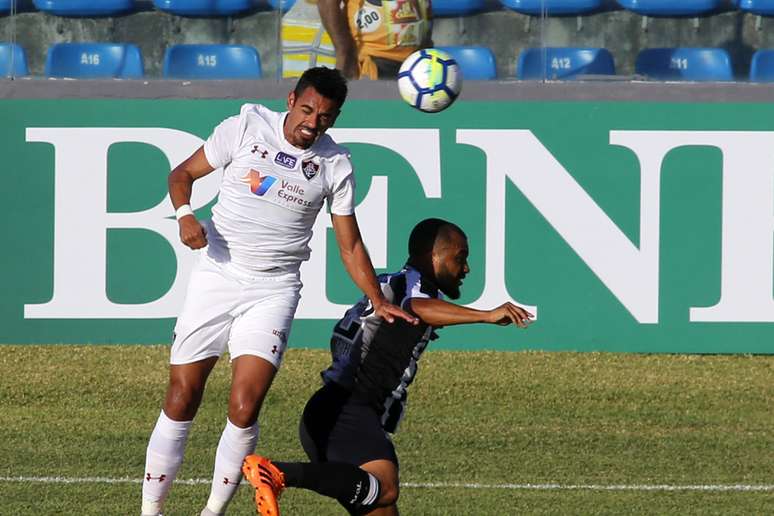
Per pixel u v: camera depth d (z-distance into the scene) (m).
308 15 36.66
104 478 24.31
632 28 37.56
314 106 19.19
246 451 19.58
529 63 37.41
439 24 37.22
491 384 32.25
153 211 34.22
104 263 34.16
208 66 37.22
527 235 34.50
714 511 22.75
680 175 34.50
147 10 37.19
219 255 20.14
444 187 34.41
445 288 18.56
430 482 24.41
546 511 22.59
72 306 34.16
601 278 34.56
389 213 34.41
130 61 37.28
